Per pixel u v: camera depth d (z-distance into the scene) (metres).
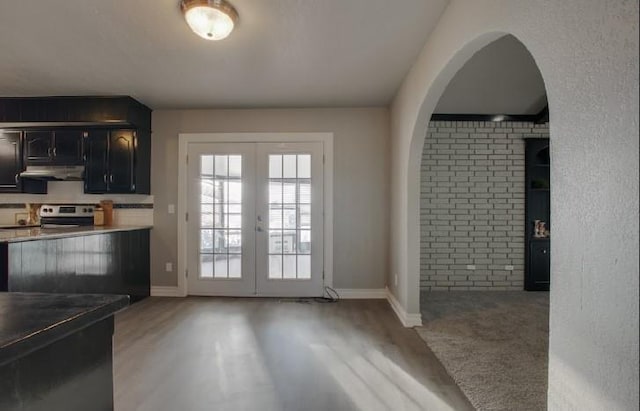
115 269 3.46
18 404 0.63
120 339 2.71
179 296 4.03
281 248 4.04
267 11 2.09
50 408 0.70
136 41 2.46
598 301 0.91
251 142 4.04
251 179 4.04
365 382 2.07
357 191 3.99
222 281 4.05
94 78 3.15
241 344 2.62
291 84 3.30
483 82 3.72
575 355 1.00
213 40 2.34
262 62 2.82
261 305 3.67
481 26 1.64
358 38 2.43
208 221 4.07
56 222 3.98
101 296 0.90
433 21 2.22
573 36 1.01
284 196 4.03
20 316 0.73
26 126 3.76
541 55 1.17
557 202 1.09
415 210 3.07
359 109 3.99
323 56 2.71
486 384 2.05
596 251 0.92
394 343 2.65
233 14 2.07
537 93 3.93
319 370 2.21
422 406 1.83
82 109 3.59
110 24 2.23
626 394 0.83
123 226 3.90
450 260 4.40
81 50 2.60
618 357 0.85
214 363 2.30
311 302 3.79
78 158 3.77
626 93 0.82
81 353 0.79
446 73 2.21
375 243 3.99
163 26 2.26
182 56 2.71
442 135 4.40
